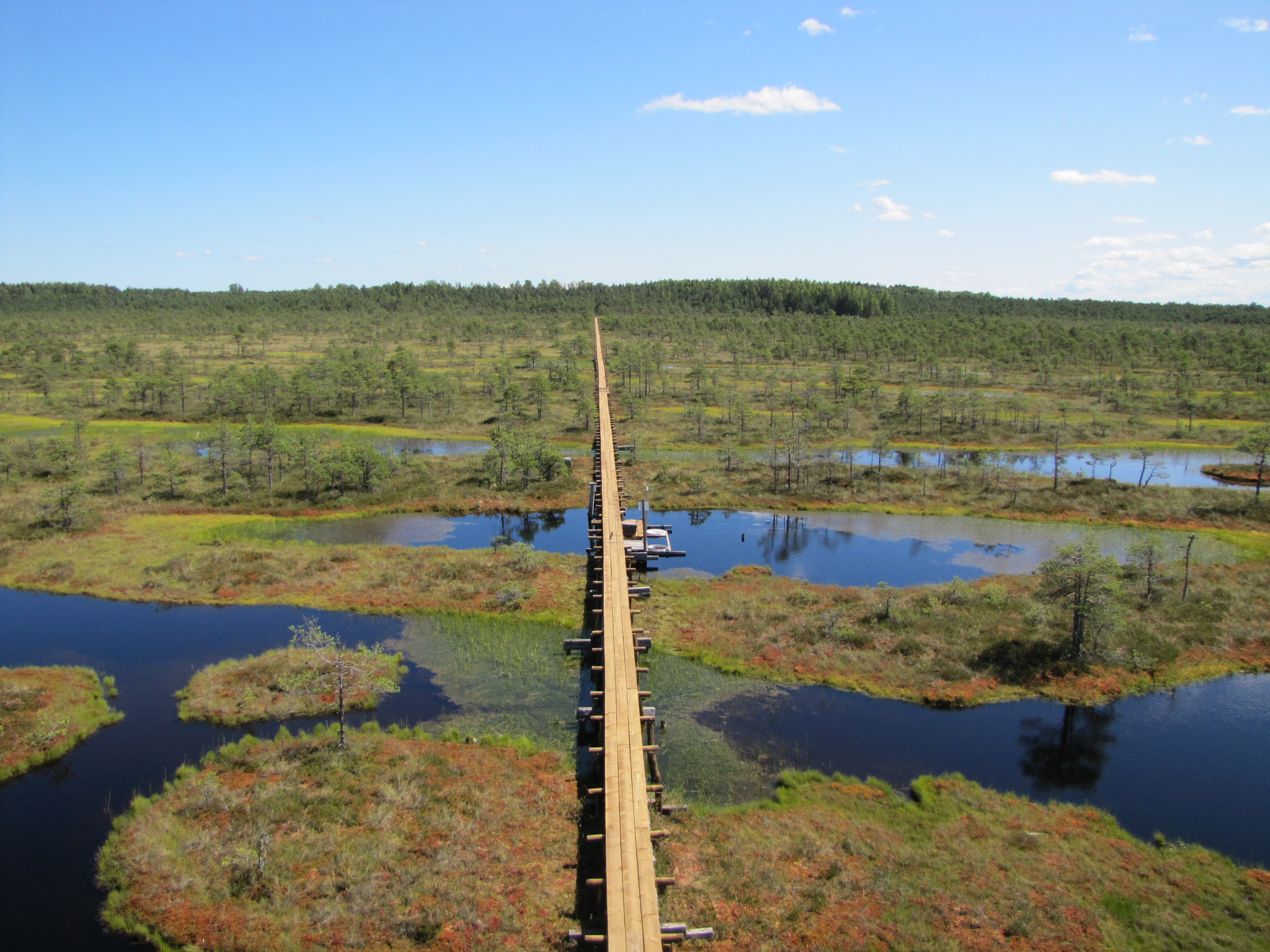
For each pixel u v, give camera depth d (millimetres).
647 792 24062
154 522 57469
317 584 45156
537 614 41375
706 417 101312
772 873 21469
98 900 20828
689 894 20531
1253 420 100375
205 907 20031
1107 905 20453
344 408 105688
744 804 25578
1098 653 35125
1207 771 27750
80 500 55438
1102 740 29719
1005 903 20375
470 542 55969
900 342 161375
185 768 26656
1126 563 48438
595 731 29438
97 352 141750
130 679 34344
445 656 36719
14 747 28031
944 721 31188
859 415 100125
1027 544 55281
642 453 84250
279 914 19750
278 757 27297
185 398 107688
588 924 19422
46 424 93688
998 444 88500
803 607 41688
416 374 110125
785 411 106062
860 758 28500
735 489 68688
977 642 36656
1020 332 170625
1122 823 24781
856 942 18891
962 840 23406
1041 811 25000
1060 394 120438
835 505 64625
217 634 39094
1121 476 75625
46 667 34844
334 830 23125
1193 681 33969
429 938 18969
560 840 22969
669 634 39062
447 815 23984
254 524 58688
